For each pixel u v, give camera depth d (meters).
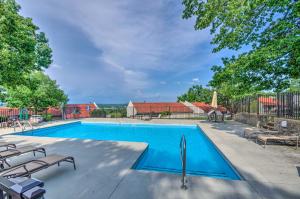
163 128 13.62
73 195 2.97
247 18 7.98
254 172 3.93
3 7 8.45
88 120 16.88
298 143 6.53
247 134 8.41
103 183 3.41
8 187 2.06
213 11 8.89
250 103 13.04
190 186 3.26
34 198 1.96
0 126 11.47
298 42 5.62
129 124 14.96
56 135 11.51
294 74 7.20
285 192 3.04
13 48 9.12
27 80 10.68
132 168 4.48
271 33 7.34
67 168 4.22
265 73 7.58
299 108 7.92
